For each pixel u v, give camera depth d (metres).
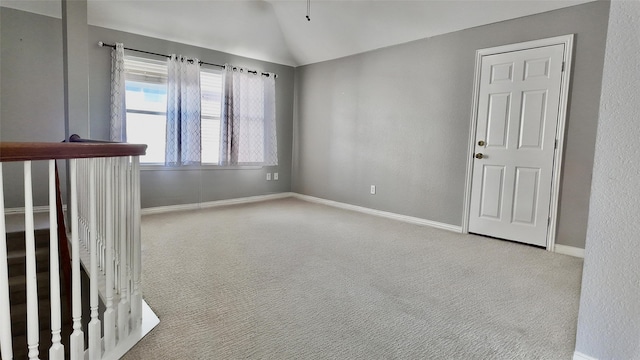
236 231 3.74
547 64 3.23
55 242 1.19
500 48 3.52
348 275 2.58
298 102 5.88
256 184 5.62
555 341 1.76
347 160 5.14
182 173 4.82
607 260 1.45
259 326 1.85
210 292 2.24
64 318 2.64
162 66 4.52
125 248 1.67
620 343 1.44
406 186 4.43
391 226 4.12
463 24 3.73
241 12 4.51
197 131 4.70
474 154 3.78
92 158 1.38
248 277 2.50
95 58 4.04
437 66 4.03
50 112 3.84
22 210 3.63
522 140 3.42
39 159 1.10
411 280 2.51
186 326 1.83
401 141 4.45
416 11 3.79
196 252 3.02
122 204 1.65
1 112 3.59
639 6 1.34
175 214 4.53
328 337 1.76
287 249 3.16
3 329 1.03
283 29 5.01
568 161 3.16
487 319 1.97
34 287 1.12
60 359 1.26
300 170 5.93
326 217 4.54
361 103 4.91
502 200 3.59
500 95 3.55
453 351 1.67
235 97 5.05
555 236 3.25
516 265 2.85
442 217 4.09
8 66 3.59
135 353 1.59
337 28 4.56
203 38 4.70
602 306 1.47
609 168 1.42
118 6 3.93
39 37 3.72
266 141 5.50
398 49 4.41
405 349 1.67
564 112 3.15
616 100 1.39
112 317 1.58
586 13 3.00
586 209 3.07
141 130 4.46
